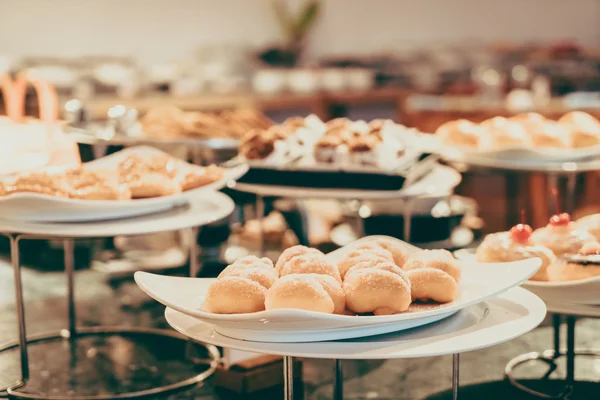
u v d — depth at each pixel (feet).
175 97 12.09
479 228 7.33
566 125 6.79
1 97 10.12
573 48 19.06
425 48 21.04
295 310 3.28
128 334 5.30
